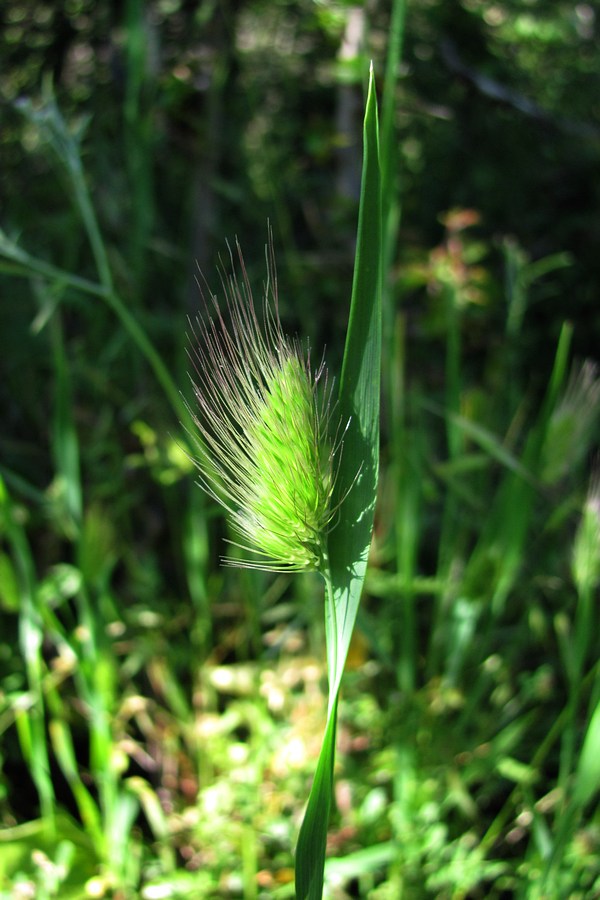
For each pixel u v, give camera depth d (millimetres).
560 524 285
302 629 305
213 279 370
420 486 259
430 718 260
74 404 335
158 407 315
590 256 448
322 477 137
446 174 452
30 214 380
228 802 236
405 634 247
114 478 304
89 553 236
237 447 138
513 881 231
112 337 353
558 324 439
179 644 299
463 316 343
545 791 265
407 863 226
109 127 379
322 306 385
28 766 275
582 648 214
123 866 229
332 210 369
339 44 331
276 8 422
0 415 354
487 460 260
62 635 229
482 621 297
